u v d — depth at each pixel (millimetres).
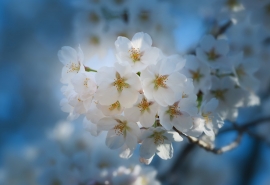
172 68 505
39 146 806
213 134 539
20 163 844
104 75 500
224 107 636
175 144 919
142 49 515
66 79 526
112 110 502
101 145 741
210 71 616
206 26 895
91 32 725
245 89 635
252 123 718
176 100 500
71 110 537
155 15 724
